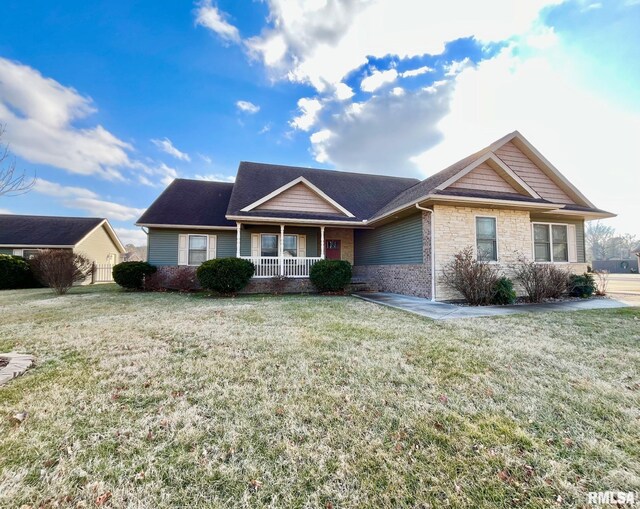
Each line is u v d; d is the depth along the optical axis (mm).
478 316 6359
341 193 14602
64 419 2412
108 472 1840
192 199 14758
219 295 10719
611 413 2434
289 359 3732
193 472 1836
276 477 1795
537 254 10805
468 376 3176
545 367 3404
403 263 10688
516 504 1589
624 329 5094
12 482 1763
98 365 3588
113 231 23312
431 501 1615
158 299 9727
